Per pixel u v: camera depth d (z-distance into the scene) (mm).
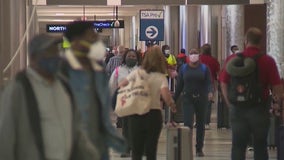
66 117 14422
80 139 14859
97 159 15102
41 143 13945
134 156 26906
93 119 16859
